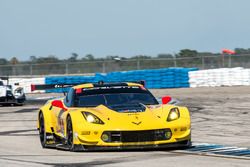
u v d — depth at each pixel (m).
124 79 93.06
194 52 120.44
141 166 21.00
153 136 24.66
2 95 64.69
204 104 56.84
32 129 39.50
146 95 27.89
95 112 25.52
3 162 23.25
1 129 40.19
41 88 30.69
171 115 25.38
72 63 124.56
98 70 123.38
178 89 88.31
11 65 127.12
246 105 53.81
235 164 21.17
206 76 90.81
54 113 28.70
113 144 24.56
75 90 28.36
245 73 89.44
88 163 22.06
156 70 92.50
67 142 26.50
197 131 35.31
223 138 31.31
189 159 22.62
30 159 23.94
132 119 24.88
